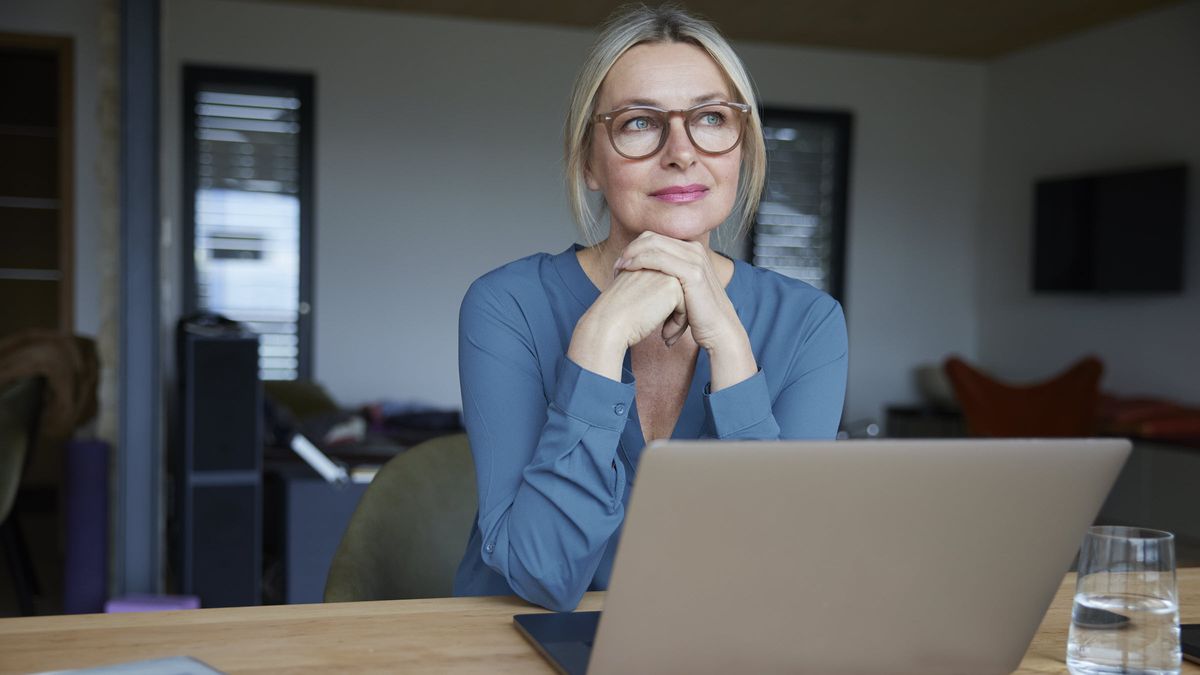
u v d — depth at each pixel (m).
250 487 3.11
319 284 6.39
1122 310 6.27
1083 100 6.57
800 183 7.19
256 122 6.27
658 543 0.70
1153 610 0.81
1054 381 5.54
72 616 0.94
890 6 6.08
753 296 1.32
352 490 3.21
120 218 3.31
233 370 3.09
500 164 6.63
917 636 0.79
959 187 7.49
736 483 0.69
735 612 0.75
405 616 0.96
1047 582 0.80
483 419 1.17
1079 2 5.90
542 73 6.67
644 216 1.23
